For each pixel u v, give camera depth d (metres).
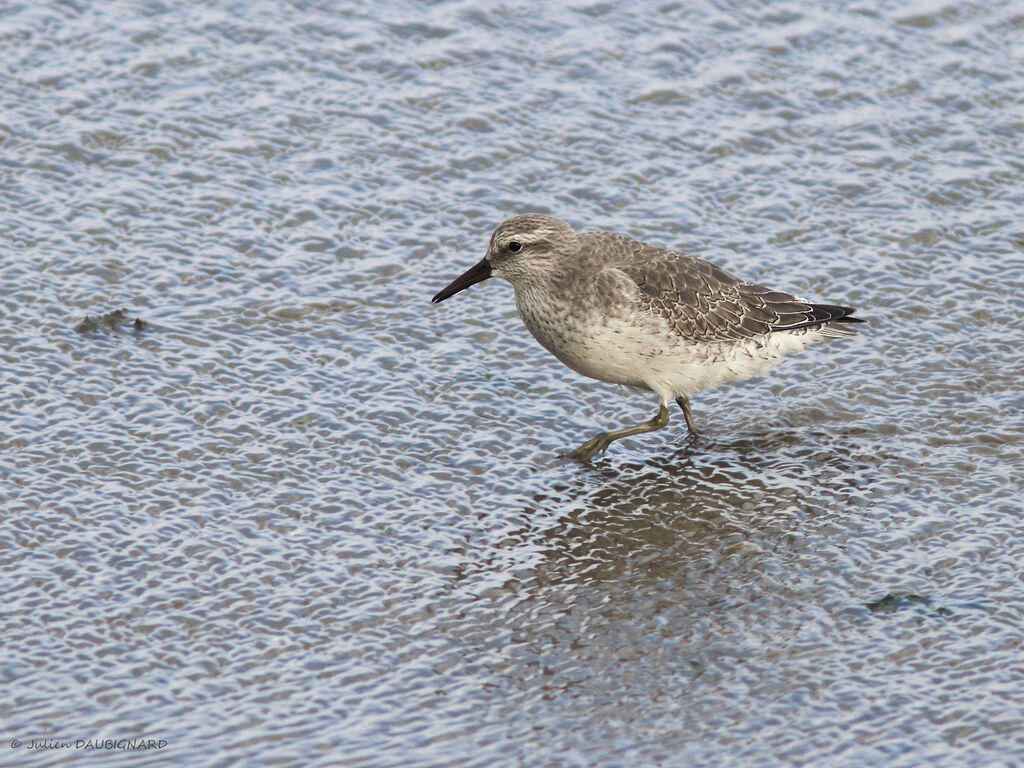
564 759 8.23
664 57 18.62
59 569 9.93
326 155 16.42
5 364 12.50
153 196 15.42
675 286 12.34
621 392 13.26
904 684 8.91
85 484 10.97
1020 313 14.08
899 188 16.33
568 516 11.09
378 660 9.18
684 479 11.73
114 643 9.20
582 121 17.33
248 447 11.68
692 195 16.09
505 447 12.08
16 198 15.12
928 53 18.98
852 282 14.64
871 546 10.56
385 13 19.17
